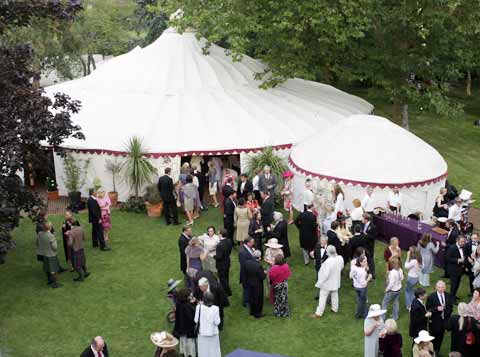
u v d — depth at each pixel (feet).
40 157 49.03
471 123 117.50
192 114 76.38
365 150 66.23
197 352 40.16
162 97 79.56
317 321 46.19
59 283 52.24
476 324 38.19
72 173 70.59
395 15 83.61
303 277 53.26
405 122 94.43
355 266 45.62
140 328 45.27
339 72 92.79
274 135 74.54
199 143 71.36
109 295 50.16
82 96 81.56
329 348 42.68
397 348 37.42
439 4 80.69
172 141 71.31
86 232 63.05
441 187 66.85
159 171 70.08
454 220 55.52
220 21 78.07
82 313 47.44
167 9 82.89
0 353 41.86
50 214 67.67
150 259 56.70
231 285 51.80
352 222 55.88
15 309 47.96
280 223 53.72
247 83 86.69
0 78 45.06
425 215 65.77
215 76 84.07
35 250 59.16
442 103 88.89
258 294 45.93
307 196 60.85
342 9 77.82
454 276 47.29
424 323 40.83
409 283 46.29
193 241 46.52
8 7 45.80
